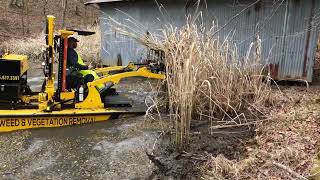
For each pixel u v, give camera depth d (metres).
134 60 10.43
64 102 5.98
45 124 5.71
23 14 22.59
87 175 4.38
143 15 10.02
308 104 6.02
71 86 6.34
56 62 11.19
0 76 5.83
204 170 4.32
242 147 4.82
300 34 7.48
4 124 5.55
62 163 4.66
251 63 6.51
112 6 10.95
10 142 5.24
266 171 4.06
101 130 5.64
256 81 6.23
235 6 8.14
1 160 4.72
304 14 7.39
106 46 11.44
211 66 5.77
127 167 4.53
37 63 13.33
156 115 6.19
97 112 5.92
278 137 4.80
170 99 5.26
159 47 6.48
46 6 25.69
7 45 15.25
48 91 5.83
